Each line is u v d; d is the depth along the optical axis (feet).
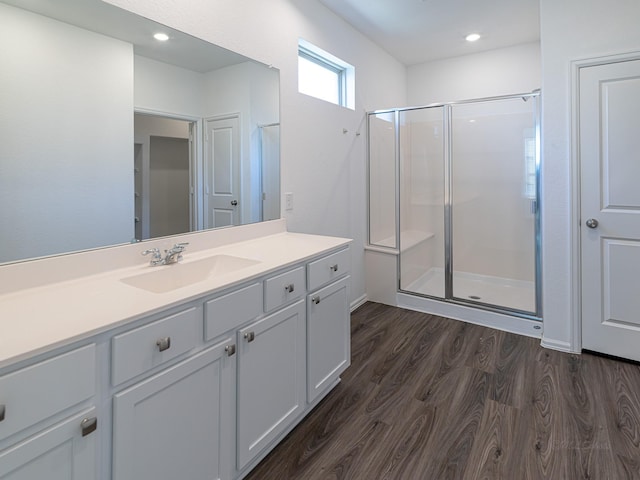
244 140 7.10
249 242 7.04
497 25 10.38
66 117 4.57
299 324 5.71
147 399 3.52
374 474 4.93
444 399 6.59
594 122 7.67
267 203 7.73
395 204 11.80
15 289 4.06
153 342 3.55
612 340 7.89
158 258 5.33
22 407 2.65
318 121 9.18
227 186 6.75
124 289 4.15
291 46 8.12
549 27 7.97
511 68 12.03
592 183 7.80
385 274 11.67
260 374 4.95
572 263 8.11
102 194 4.95
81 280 4.55
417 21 10.07
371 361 8.04
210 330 4.17
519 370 7.54
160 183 5.68
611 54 7.36
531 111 10.85
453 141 12.12
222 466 4.42
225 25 6.57
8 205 4.09
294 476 4.91
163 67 5.64
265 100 7.54
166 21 5.63
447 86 13.15
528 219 11.24
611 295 7.83
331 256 6.53
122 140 5.17
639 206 7.39
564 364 7.74
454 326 9.95
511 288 11.60
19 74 4.16
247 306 4.69
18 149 4.17
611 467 4.93
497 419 5.99
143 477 3.51
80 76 4.69
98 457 3.17
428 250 12.69
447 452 5.30
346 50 10.12
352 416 6.15
